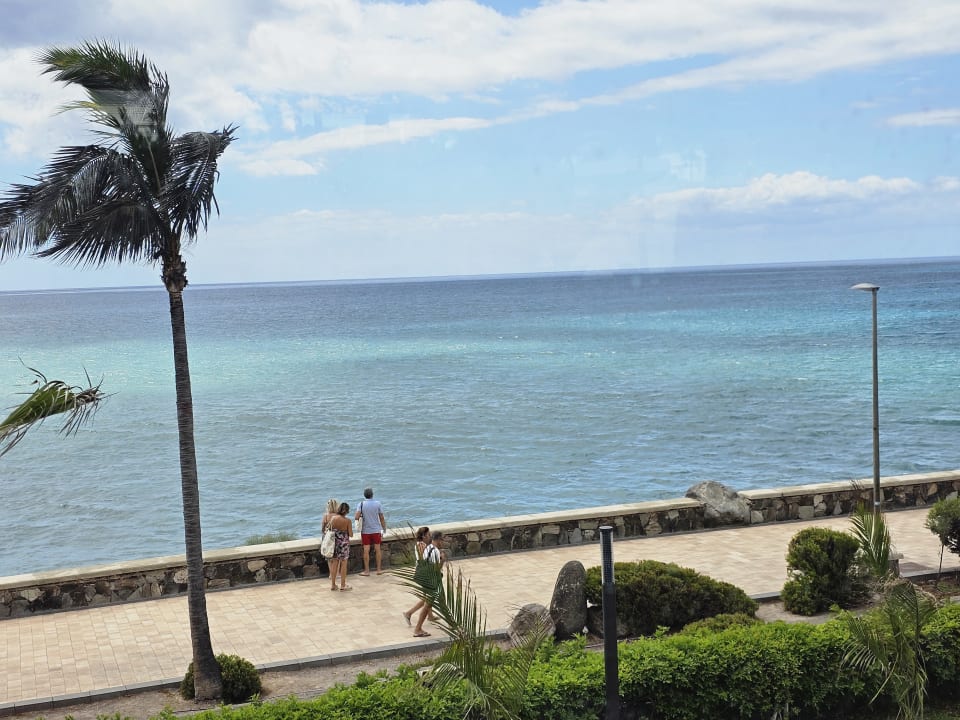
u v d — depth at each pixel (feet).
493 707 26.25
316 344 328.90
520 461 132.77
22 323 495.41
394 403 188.65
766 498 68.03
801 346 278.05
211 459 138.51
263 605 53.31
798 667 33.60
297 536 98.94
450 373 236.22
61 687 42.11
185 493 40.47
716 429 153.99
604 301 541.75
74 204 36.70
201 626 40.57
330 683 42.14
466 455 137.49
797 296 504.84
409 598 53.98
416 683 30.81
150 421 174.81
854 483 70.18
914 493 71.46
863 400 178.81
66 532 103.91
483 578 56.13
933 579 52.90
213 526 104.32
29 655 46.32
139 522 107.24
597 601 45.39
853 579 47.70
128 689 41.60
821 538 48.06
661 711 32.73
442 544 60.95
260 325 438.40
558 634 44.62
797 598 47.75
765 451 136.67
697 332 334.03
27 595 52.75
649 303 507.30
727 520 67.15
